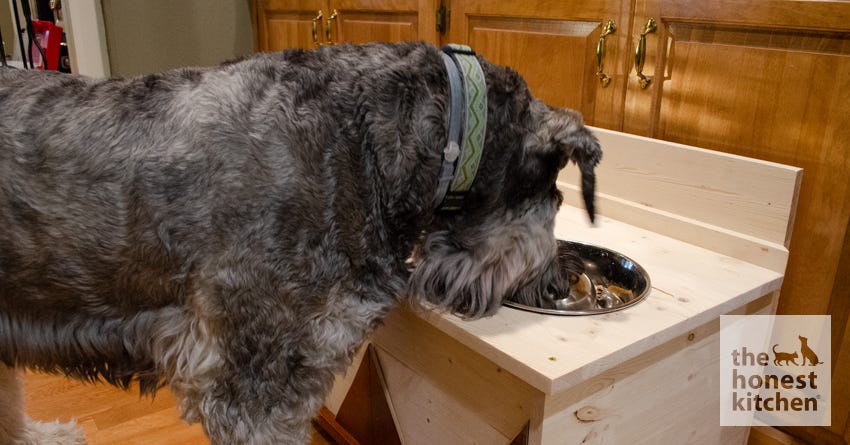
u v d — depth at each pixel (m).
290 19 2.57
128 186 0.95
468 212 1.18
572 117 1.16
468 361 1.19
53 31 2.71
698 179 1.48
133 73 2.58
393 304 1.14
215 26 2.71
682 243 1.51
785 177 1.33
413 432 1.39
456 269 1.18
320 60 1.07
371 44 1.12
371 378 1.47
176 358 1.04
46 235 0.96
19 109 0.96
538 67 1.76
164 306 1.03
